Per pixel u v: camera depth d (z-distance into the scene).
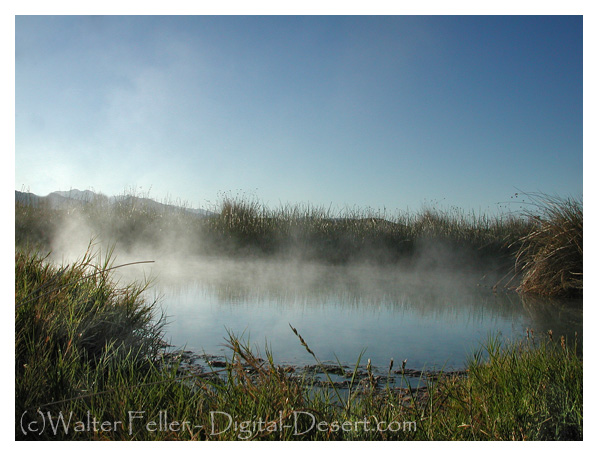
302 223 10.23
